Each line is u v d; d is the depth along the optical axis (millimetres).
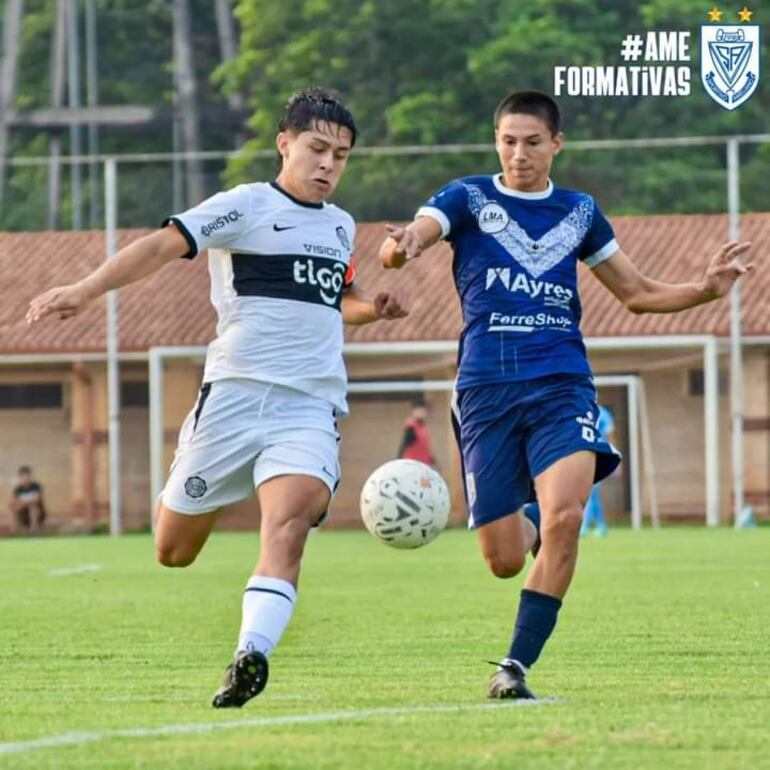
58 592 50406
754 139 101250
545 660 30188
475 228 26203
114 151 172125
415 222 26016
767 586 49594
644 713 22312
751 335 112625
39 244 129000
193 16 185250
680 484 119750
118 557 73938
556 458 24969
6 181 171000
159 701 24500
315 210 25266
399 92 148750
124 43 185875
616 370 119250
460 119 145375
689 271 119062
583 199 26609
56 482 124750
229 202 24734
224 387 24844
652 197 138125
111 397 107750
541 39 143750
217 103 174750
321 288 25109
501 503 25828
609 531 101562
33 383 124750
